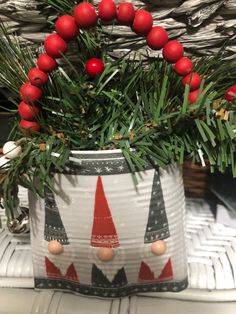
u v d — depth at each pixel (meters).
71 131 0.21
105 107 0.21
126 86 0.21
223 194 0.28
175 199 0.21
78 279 0.22
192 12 0.21
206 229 0.27
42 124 0.21
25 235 0.27
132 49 0.23
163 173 0.21
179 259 0.22
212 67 0.22
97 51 0.22
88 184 0.20
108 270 0.22
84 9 0.18
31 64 0.22
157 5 0.22
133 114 0.21
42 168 0.20
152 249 0.21
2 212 0.28
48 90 0.21
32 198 0.22
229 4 0.21
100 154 0.20
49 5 0.21
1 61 0.22
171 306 0.22
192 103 0.20
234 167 0.20
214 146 0.20
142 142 0.20
